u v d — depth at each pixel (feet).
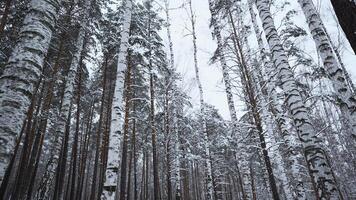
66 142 50.29
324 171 16.40
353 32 7.62
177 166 49.93
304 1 25.49
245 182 33.37
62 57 45.98
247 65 27.22
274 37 21.90
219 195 47.91
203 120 50.34
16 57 10.17
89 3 43.70
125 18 34.40
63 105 45.80
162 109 48.85
